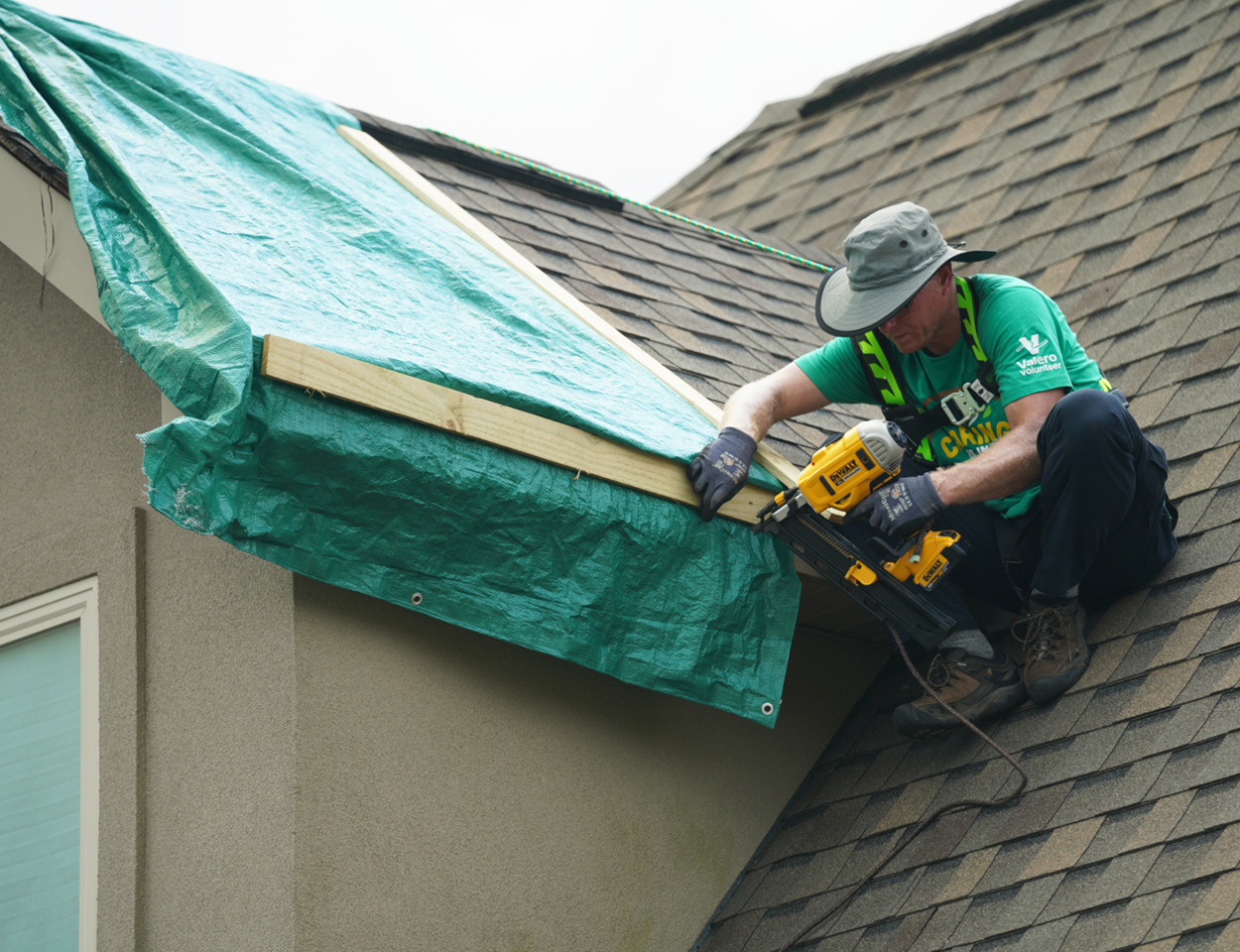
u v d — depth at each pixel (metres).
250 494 4.64
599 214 8.63
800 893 5.80
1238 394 6.63
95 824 5.41
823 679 6.69
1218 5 10.24
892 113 12.13
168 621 5.41
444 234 7.08
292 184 6.65
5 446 6.22
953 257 5.56
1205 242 7.99
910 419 5.92
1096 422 5.30
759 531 5.66
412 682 5.23
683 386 6.46
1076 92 10.51
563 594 5.32
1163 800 5.01
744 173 12.99
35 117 5.63
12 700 5.92
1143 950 4.58
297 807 4.82
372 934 4.91
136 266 5.04
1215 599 5.64
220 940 4.91
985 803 5.51
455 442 5.07
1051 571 5.57
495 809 5.36
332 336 5.11
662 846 5.87
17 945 5.61
